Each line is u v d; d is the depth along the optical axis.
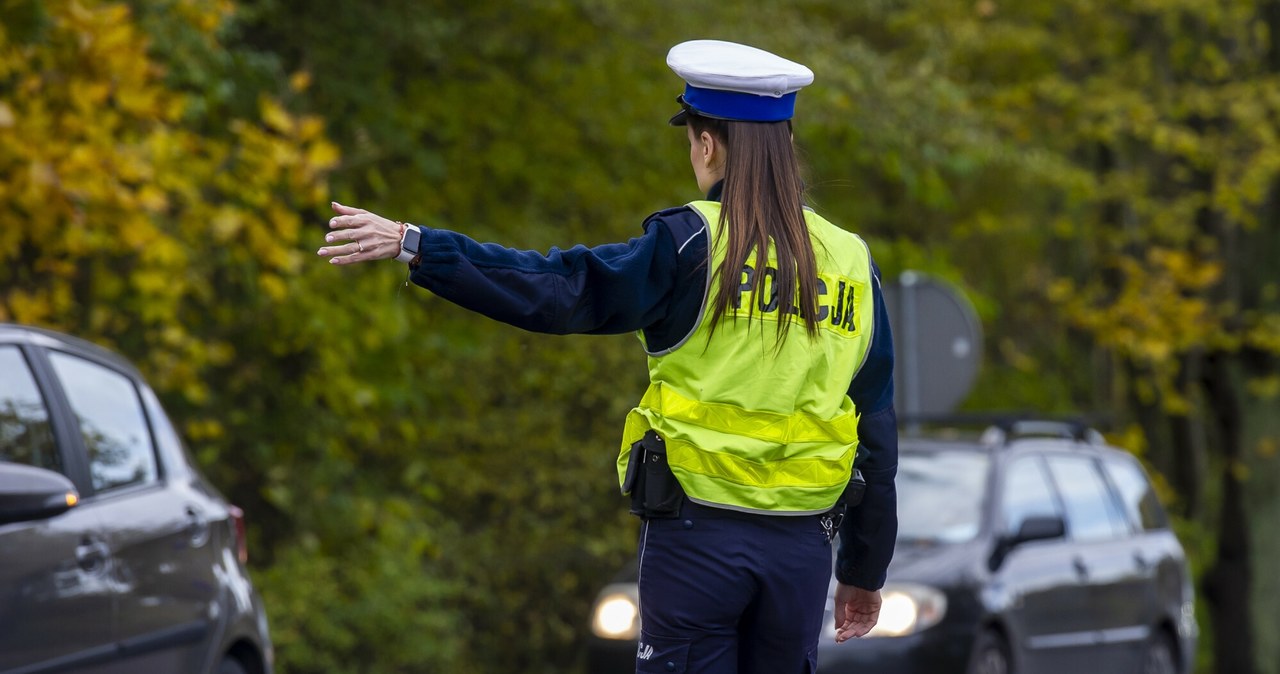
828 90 36.84
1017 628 25.83
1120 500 32.25
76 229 22.20
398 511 30.56
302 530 30.47
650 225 10.05
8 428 14.42
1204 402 62.72
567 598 33.97
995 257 59.50
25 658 13.27
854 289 10.50
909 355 34.69
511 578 33.69
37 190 20.67
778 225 10.14
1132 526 32.28
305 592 27.62
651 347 10.21
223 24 26.69
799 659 10.44
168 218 25.36
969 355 34.41
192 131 28.61
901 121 37.72
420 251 9.40
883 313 10.79
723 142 10.38
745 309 9.97
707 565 10.06
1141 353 47.66
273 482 30.12
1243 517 59.41
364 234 9.29
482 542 33.06
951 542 25.95
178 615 15.70
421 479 33.16
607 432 34.06
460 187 35.38
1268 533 58.97
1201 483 59.94
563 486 33.47
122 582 14.83
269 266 26.66
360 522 30.33
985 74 53.88
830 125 37.59
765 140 10.29
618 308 9.80
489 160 35.12
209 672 16.14
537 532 33.25
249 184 25.42
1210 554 61.72
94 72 21.95
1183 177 53.22
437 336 32.19
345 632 27.80
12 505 13.12
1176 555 33.72
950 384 34.47
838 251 10.51
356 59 34.19
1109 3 49.97
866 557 11.23
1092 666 28.89
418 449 33.59
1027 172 42.75
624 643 25.33
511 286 9.55
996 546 26.14
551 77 35.84
